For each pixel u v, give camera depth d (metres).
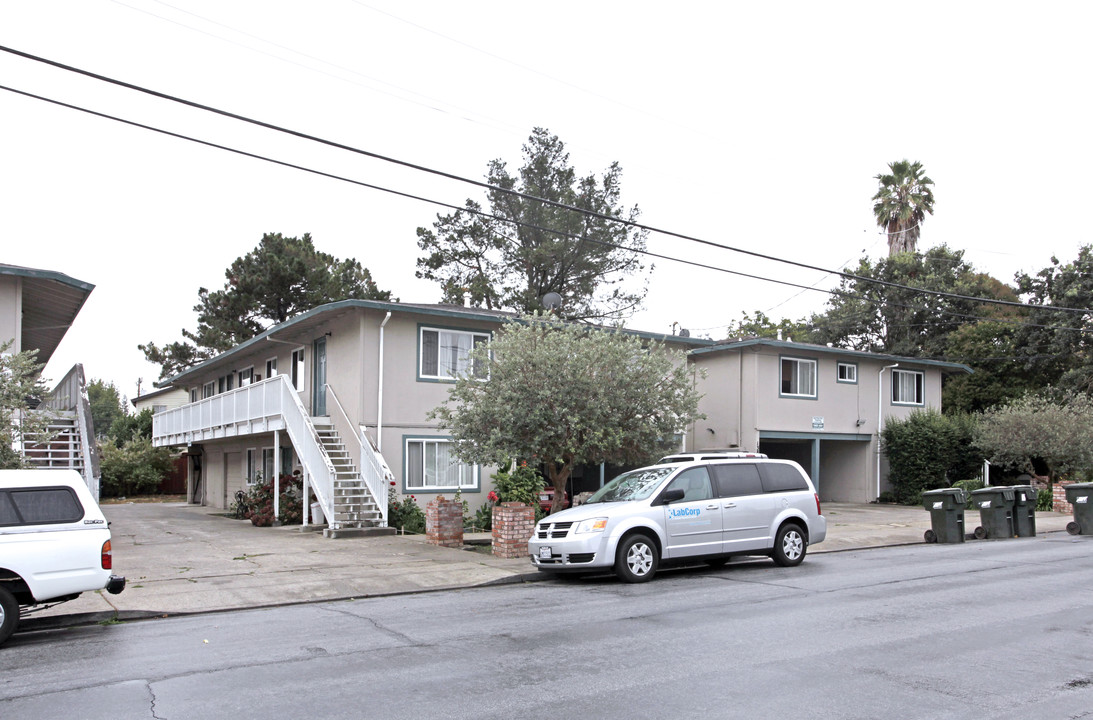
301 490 21.69
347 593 11.51
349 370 20.98
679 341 25.09
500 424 14.81
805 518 13.84
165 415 32.88
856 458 29.89
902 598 10.38
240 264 40.19
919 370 31.12
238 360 30.36
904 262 39.75
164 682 6.83
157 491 41.47
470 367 17.83
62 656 7.96
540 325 16.06
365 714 5.88
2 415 13.47
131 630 9.34
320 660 7.51
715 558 13.88
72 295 18.20
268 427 21.58
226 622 9.65
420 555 14.85
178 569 13.20
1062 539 18.17
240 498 25.95
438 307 21.95
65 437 18.62
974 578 12.06
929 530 18.09
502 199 37.53
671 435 15.88
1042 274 34.53
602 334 15.82
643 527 12.30
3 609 8.41
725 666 7.07
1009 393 34.41
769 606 9.90
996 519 18.56
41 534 8.70
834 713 5.79
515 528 14.60
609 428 14.65
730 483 13.31
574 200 37.28
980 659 7.27
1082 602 10.03
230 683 6.75
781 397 27.19
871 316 40.16
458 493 17.77
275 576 12.58
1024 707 5.91
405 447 20.52
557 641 8.12
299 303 39.72
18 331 16.67
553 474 15.80
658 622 9.00
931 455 28.25
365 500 18.75
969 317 38.09
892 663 7.14
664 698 6.17
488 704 6.07
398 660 7.45
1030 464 27.52
